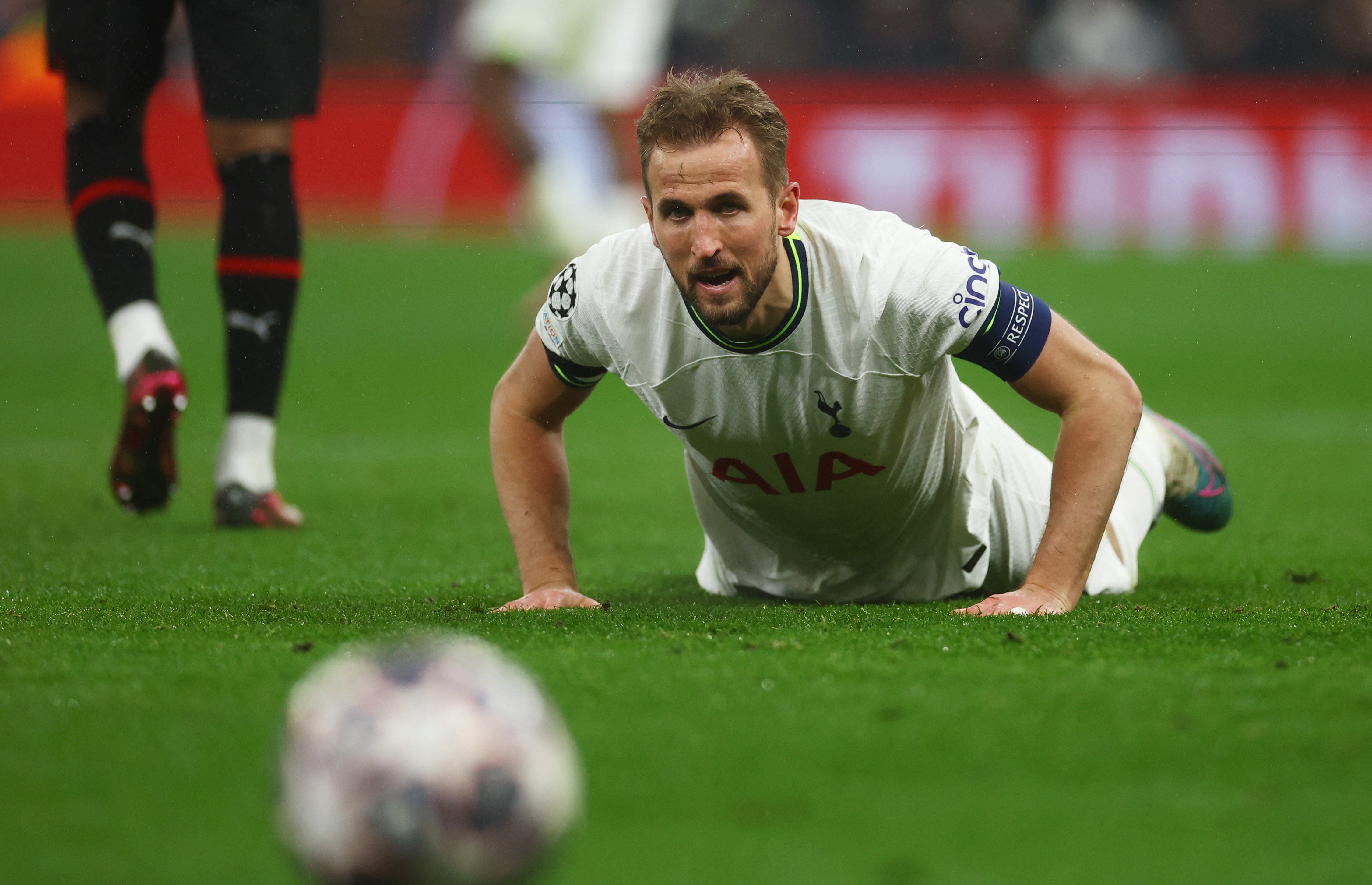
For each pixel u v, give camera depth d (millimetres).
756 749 7309
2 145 58125
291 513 18562
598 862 5930
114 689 8586
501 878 5285
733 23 58156
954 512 12227
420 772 5184
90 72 17156
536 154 37156
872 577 12617
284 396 33156
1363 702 8133
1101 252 51594
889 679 8680
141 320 16828
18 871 5898
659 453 26594
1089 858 5973
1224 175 48781
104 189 17172
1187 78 57469
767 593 13016
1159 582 14531
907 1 58000
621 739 7477
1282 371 37031
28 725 7809
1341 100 49750
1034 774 6934
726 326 9867
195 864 5965
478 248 56312
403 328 43312
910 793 6695
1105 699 8195
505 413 11961
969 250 10625
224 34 17625
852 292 10195
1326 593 13469
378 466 24750
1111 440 10930
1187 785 6777
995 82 58031
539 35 36031
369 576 14680
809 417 10734
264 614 11500
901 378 10586
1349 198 47375
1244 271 53062
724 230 9523
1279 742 7398
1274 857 5992
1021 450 12969
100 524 18547
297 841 5371
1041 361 10766
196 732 7684
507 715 5402
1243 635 10117
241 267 17938
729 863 5926
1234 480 23062
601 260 10789
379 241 56031
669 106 9578
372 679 5504
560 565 12039
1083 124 50938
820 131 50719
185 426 29188
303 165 55312
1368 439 27547
